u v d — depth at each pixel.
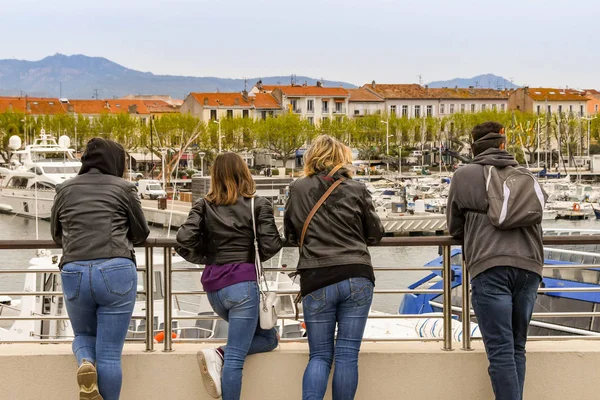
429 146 139.88
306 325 4.95
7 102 151.75
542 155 137.62
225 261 5.01
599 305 12.90
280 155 129.12
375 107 152.62
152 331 5.45
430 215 55.91
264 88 157.25
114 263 4.82
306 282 4.86
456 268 14.07
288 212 5.00
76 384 5.27
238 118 129.88
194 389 5.33
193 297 18.75
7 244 5.30
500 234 4.89
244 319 4.98
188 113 130.38
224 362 5.03
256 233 5.04
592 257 13.14
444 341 5.48
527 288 4.93
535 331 13.62
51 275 13.37
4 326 16.20
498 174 4.95
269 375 5.31
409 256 39.16
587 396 5.40
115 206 4.90
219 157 5.09
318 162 5.00
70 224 4.86
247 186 5.09
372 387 5.35
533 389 5.39
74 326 5.00
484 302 4.91
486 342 4.99
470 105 159.00
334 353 5.10
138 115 157.00
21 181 63.41
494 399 5.36
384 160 135.88
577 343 5.60
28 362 5.25
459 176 5.06
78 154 129.12
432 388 5.36
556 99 160.88
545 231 15.80
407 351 5.36
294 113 134.00
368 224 4.97
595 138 141.12
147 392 5.32
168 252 5.41
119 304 4.84
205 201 5.08
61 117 131.00
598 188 77.69
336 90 150.12
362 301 4.84
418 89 159.25
